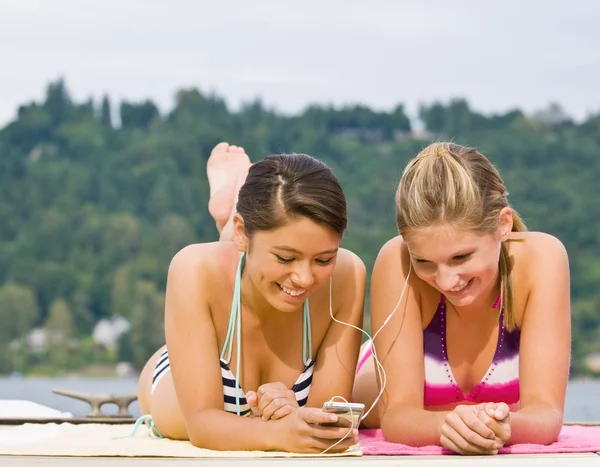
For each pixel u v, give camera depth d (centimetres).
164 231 9806
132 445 379
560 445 371
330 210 356
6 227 9819
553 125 10500
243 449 365
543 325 402
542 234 418
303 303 411
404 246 421
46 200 9981
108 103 11206
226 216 562
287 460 317
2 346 8406
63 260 9294
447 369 425
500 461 312
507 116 10781
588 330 7862
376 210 9294
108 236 9450
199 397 393
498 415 339
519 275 411
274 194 359
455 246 367
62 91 11212
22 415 554
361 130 11025
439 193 365
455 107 10888
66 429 472
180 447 375
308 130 10844
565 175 9944
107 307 8969
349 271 420
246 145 10706
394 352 412
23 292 8594
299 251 358
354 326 418
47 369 8556
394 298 416
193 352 398
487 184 374
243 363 412
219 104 10988
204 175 10450
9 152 10575
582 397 2098
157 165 10350
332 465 307
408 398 406
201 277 404
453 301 384
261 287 374
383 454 354
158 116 11144
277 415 368
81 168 10362
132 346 8762
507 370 418
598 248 8969
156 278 9275
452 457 330
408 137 11025
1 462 324
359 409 348
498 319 416
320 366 416
